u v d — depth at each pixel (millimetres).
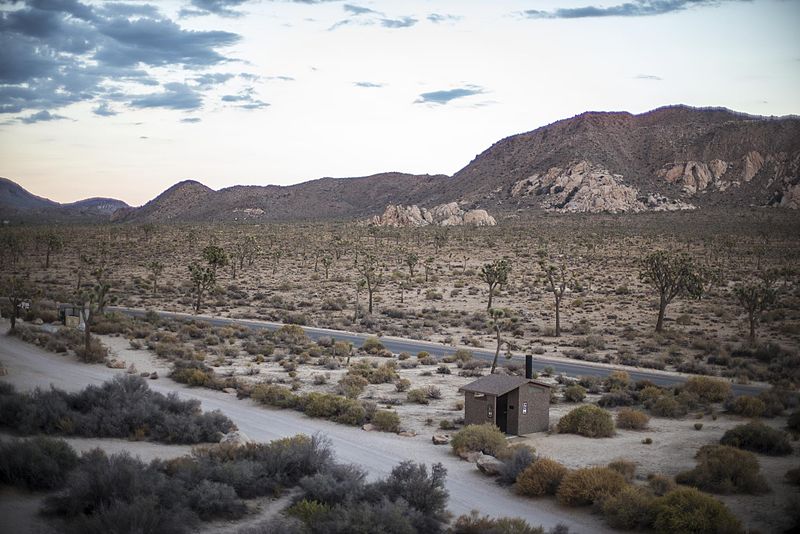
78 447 32125
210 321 96500
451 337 85000
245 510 25812
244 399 49031
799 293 121750
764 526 25781
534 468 30281
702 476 30156
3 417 34375
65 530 21297
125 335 76688
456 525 25203
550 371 61656
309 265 177500
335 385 54969
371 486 27359
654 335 86875
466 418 41312
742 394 53594
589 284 140500
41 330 72688
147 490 24203
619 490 27922
